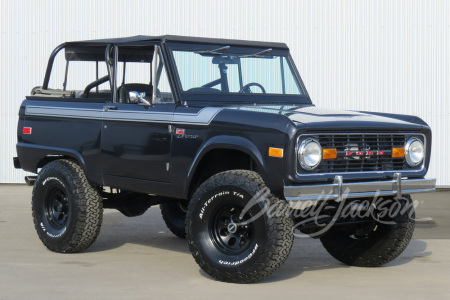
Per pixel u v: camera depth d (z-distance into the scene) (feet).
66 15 44.52
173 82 21.08
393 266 22.02
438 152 43.01
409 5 42.93
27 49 44.73
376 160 19.81
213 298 17.62
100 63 42.19
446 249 24.70
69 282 19.33
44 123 24.16
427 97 43.06
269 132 18.34
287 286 19.03
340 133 18.95
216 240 19.38
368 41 43.29
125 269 21.07
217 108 19.85
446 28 42.75
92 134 22.66
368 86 43.45
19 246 24.50
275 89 23.27
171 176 20.54
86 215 22.76
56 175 23.25
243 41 23.07
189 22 43.83
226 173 19.16
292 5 43.52
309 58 43.68
